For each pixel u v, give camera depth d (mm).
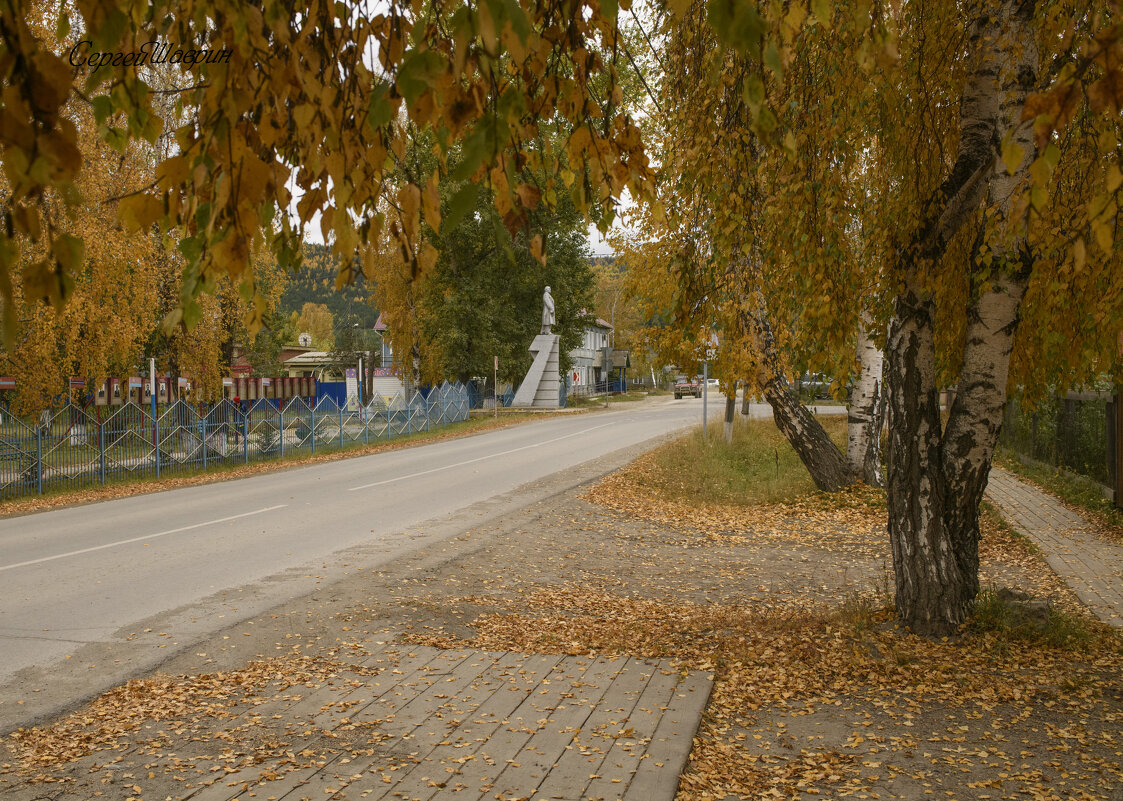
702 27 6391
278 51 2279
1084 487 14438
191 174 2102
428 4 2322
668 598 8266
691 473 17594
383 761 4375
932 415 6660
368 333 69625
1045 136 2010
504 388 56469
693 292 7484
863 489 14414
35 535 11922
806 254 6523
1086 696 5273
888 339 7047
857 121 6414
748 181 6750
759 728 4887
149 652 6348
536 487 16250
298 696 5367
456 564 9586
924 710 5113
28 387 18438
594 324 55000
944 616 6523
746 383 12875
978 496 6598
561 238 46750
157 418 20953
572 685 5535
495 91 1991
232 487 17641
